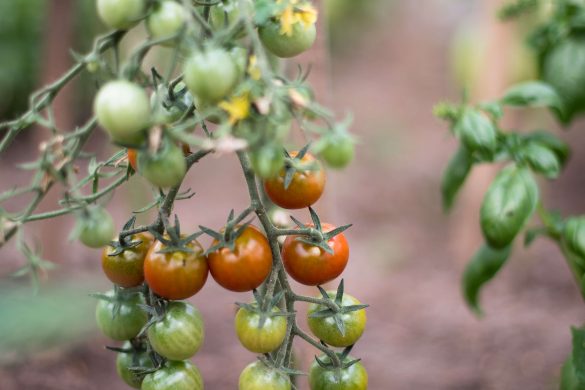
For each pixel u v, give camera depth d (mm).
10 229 606
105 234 618
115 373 1244
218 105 572
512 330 1492
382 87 3309
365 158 2561
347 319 640
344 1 4043
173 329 619
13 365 1203
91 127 604
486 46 1750
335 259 629
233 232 610
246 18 568
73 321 1200
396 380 1329
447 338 1481
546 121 2359
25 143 2609
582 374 770
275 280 619
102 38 582
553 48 956
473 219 1745
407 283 1751
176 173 580
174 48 573
